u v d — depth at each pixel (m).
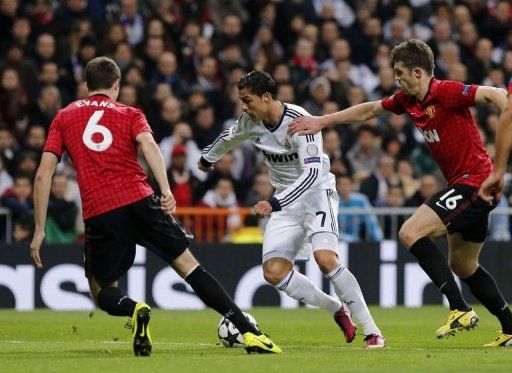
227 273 49.75
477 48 66.19
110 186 24.92
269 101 28.12
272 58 61.91
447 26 66.38
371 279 50.34
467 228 27.73
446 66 64.88
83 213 25.23
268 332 35.81
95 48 58.19
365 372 21.34
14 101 55.16
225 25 61.97
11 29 59.25
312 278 49.62
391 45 66.38
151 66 59.44
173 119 55.94
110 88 25.83
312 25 63.75
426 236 27.22
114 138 25.11
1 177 51.41
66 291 48.34
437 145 27.61
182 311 47.19
